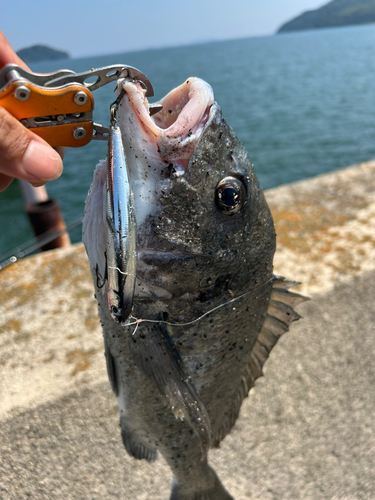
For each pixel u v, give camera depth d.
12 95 0.13
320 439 0.31
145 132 0.15
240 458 0.30
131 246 0.13
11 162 0.13
